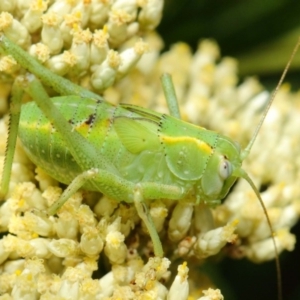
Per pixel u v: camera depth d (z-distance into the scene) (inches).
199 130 4.4
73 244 4.3
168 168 4.4
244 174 4.5
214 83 5.3
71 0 4.5
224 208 4.7
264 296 5.0
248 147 4.5
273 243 4.7
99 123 4.4
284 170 4.9
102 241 4.3
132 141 4.4
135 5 4.7
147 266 4.3
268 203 4.8
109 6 4.6
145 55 5.1
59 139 4.3
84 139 4.4
